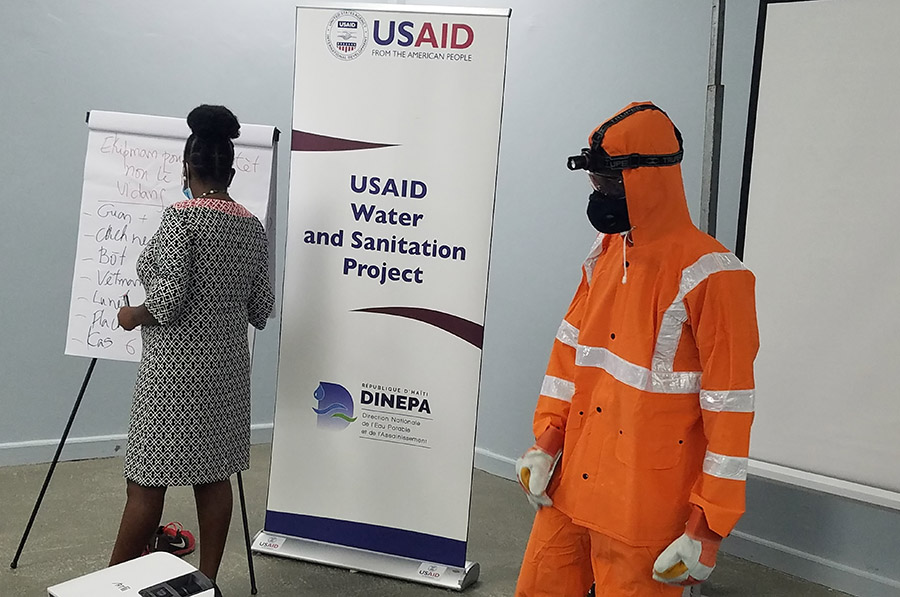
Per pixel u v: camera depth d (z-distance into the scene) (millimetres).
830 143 2549
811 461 2654
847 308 2551
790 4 2592
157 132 2770
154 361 2324
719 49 2389
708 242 1718
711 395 1652
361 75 2723
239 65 4059
